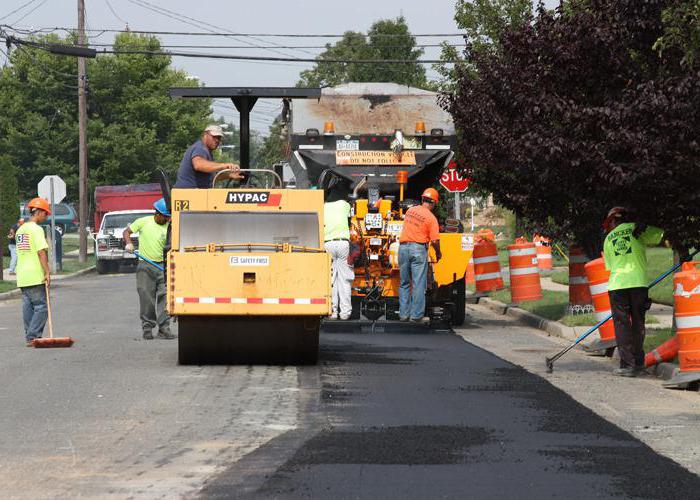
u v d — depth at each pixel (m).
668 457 18.69
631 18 30.53
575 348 35.94
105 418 22.34
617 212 30.27
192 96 35.53
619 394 25.94
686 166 27.69
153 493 16.12
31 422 21.92
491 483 16.70
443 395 25.34
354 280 42.03
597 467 17.84
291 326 30.25
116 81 164.50
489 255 57.59
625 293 29.42
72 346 36.06
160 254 38.16
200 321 30.11
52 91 164.75
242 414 22.75
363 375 28.80
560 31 33.34
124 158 161.88
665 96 27.64
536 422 21.91
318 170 46.06
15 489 16.41
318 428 21.16
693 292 26.77
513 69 36.47
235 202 31.03
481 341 38.06
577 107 30.27
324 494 16.03
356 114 46.06
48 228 89.44
